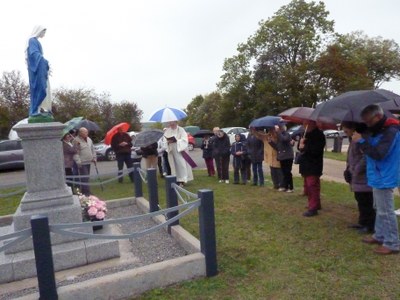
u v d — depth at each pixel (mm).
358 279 3396
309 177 5551
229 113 36594
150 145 9398
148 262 4230
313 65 30172
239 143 8938
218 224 5438
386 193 3863
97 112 31969
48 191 4422
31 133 4273
